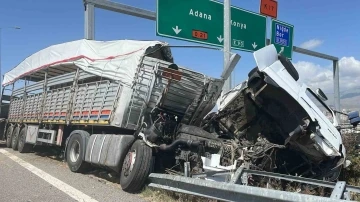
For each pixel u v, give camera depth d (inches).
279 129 297.3
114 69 354.6
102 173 384.2
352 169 347.9
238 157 288.7
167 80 335.9
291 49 650.2
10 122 701.3
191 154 293.0
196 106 355.9
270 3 597.9
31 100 590.2
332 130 288.2
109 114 344.5
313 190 270.7
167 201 263.7
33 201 263.7
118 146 318.7
